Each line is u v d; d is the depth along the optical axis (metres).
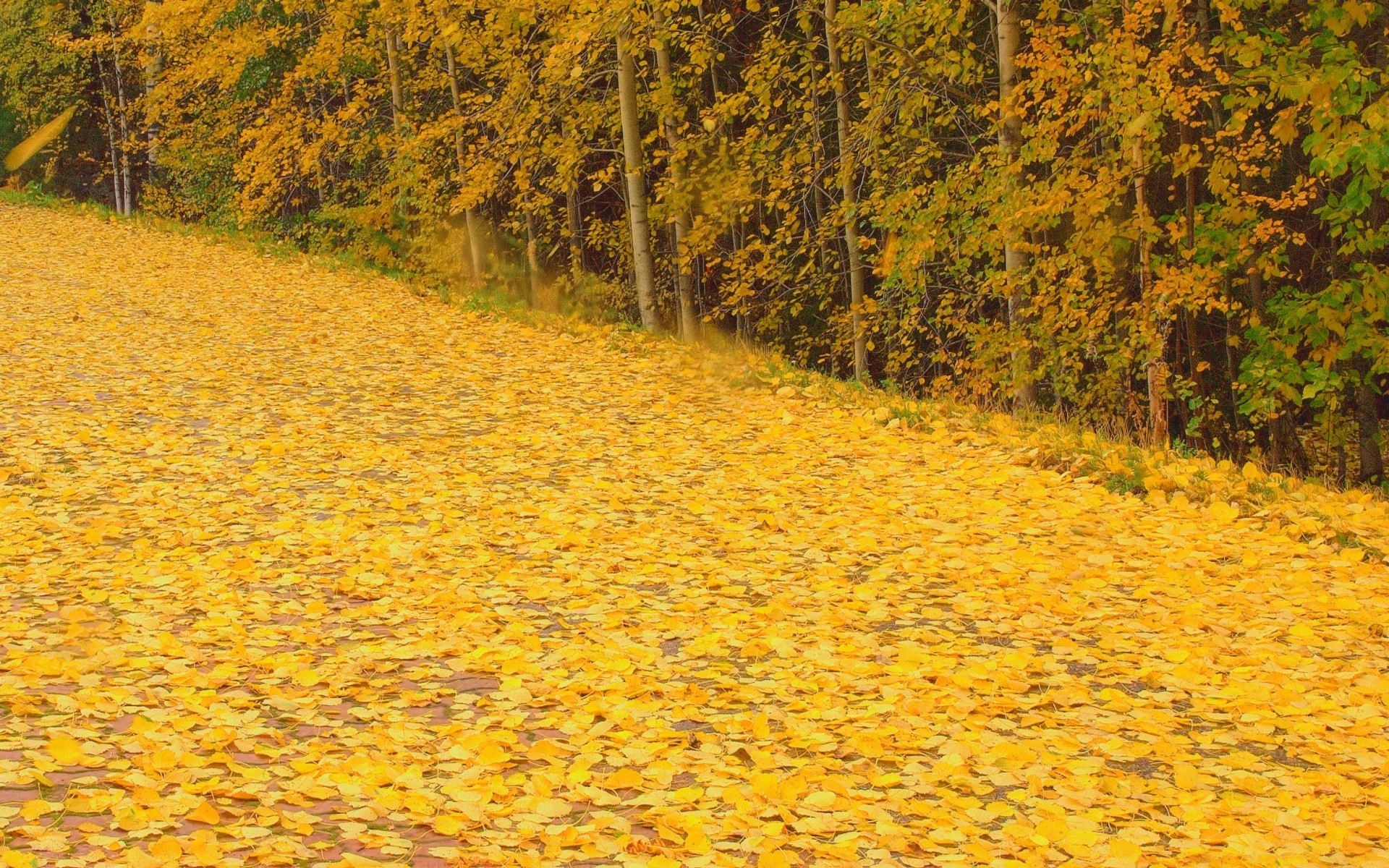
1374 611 6.45
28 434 9.38
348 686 4.99
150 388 11.20
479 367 12.75
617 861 3.59
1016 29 12.00
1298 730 4.93
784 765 4.33
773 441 9.89
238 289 17.17
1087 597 6.51
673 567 6.82
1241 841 3.87
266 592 6.15
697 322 16.61
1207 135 13.47
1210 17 13.60
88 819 3.64
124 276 17.88
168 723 4.45
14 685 4.70
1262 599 6.61
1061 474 8.94
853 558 7.01
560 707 4.87
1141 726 4.85
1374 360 12.16
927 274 13.49
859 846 3.72
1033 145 11.28
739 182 14.28
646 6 15.01
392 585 6.35
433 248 18.22
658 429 10.23
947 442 9.87
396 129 18.97
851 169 13.65
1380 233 10.70
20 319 14.15
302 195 22.81
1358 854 3.84
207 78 20.56
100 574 6.40
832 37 14.05
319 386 11.62
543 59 15.73
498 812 3.87
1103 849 3.76
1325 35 10.21
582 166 19.84
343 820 3.75
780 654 5.50
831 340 17.61
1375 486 13.41
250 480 8.32
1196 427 11.52
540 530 7.45
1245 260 12.42
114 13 25.30
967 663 5.47
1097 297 12.30
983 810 4.04
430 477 8.58
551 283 18.97
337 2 18.28
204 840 3.45
